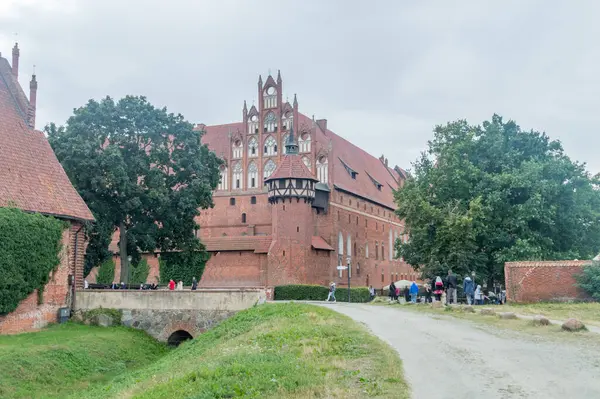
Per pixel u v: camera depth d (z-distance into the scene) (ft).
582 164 169.07
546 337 67.00
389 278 339.98
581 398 40.24
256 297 127.85
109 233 168.25
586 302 119.34
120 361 110.63
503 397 41.37
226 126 283.59
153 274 251.39
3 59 145.59
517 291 123.95
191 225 185.06
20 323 120.37
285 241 236.02
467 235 150.10
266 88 262.67
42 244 123.75
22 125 140.56
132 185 167.22
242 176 261.44
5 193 122.21
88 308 136.05
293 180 239.09
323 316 91.91
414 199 164.76
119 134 174.09
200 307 130.52
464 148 169.58
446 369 51.06
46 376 94.38
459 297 155.22
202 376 51.62
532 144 177.58
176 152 183.62
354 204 293.64
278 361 55.57
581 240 172.04
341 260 273.54
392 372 49.85
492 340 65.77
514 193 164.66
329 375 49.88
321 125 306.96
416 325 81.87
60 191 137.59
